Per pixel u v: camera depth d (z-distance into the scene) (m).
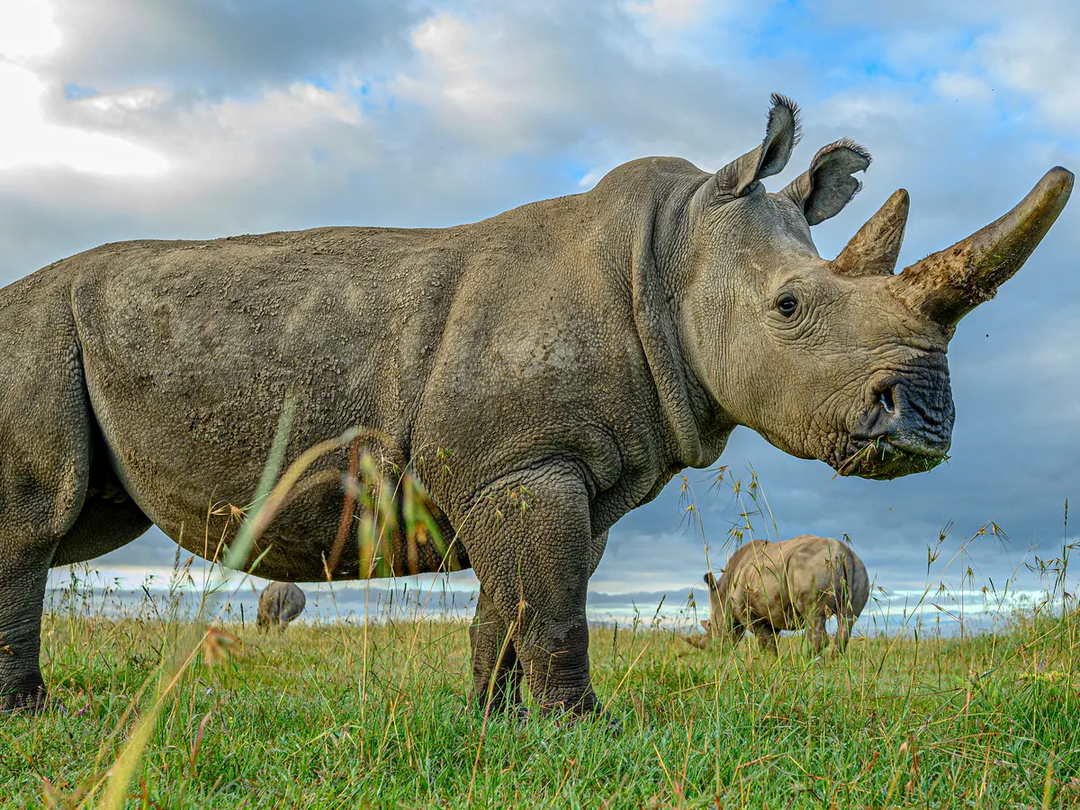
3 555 5.23
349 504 4.44
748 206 4.79
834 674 5.36
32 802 3.27
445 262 5.00
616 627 5.40
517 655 4.79
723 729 4.29
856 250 4.51
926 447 4.18
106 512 5.78
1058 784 3.76
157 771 3.44
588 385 4.66
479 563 4.65
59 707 4.72
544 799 3.37
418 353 4.79
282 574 5.30
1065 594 5.38
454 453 4.62
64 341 5.29
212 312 5.10
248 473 4.98
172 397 5.05
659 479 5.07
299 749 3.79
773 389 4.54
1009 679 5.14
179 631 3.29
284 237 5.49
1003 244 3.99
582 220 5.07
